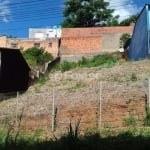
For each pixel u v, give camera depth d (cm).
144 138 1364
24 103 2700
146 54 3838
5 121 2400
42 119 2303
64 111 2294
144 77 2781
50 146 1223
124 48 5484
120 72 3084
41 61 5972
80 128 2111
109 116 2158
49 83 3344
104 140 1295
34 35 8594
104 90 2541
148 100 2153
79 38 6462
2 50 4278
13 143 1278
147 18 3894
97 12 7919
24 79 4275
